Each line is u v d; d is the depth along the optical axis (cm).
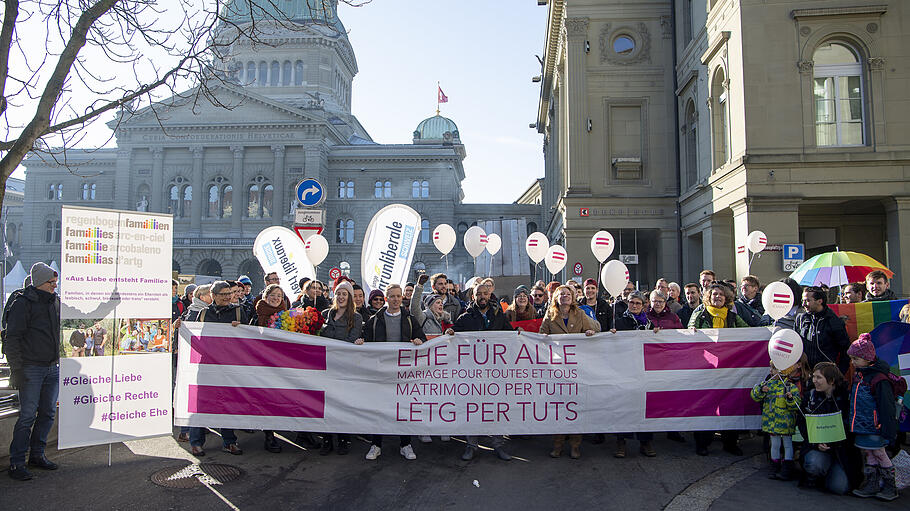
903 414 638
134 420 702
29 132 564
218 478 648
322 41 7162
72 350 666
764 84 1589
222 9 725
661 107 2488
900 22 1550
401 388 734
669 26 2502
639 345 741
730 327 771
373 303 910
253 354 737
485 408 731
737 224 1670
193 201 6166
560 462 717
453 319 995
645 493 602
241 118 6203
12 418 697
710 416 730
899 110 1539
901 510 558
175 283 1173
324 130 6222
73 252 670
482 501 581
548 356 738
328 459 729
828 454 602
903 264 1506
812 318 694
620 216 2453
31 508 555
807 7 1587
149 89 658
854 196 1541
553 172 3838
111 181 6575
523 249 1931
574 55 2522
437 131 8119
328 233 6456
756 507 562
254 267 6194
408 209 1101
